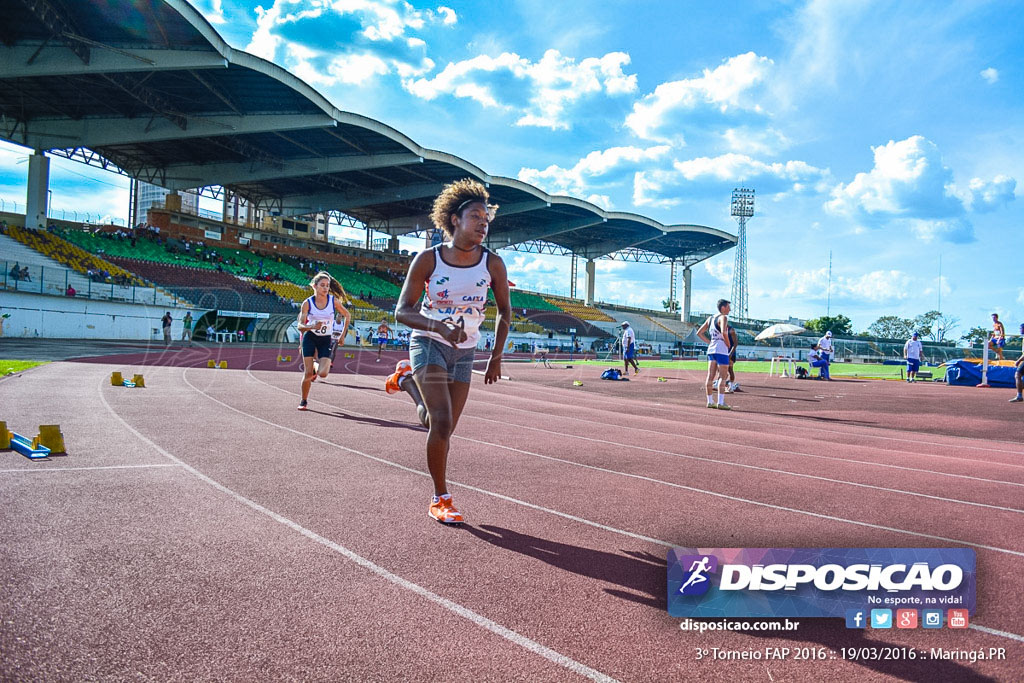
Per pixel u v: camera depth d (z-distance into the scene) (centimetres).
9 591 223
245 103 3534
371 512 345
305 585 239
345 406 858
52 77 3062
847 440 753
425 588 241
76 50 2717
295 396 963
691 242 7919
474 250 348
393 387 452
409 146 4297
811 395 1502
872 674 185
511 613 221
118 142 3666
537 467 497
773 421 945
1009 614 231
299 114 3650
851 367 4291
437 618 214
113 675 171
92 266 3403
